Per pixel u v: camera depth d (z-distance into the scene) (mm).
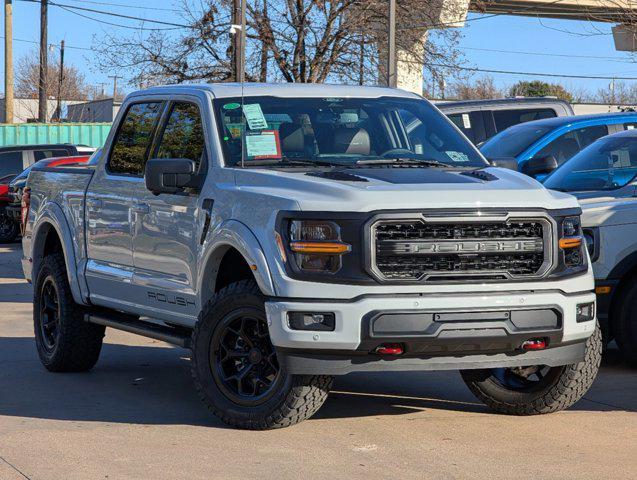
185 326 7355
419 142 7520
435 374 8453
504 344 6094
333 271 5961
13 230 25250
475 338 6008
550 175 10102
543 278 6188
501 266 6129
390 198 5984
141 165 7805
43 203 9070
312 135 7230
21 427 6629
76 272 8383
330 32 37125
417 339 5918
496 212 6070
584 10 38938
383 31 36969
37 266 9125
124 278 7781
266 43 36688
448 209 5988
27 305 13297
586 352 6656
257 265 6141
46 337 8844
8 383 8234
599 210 8500
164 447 6062
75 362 8570
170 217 7223
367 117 7465
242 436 6297
